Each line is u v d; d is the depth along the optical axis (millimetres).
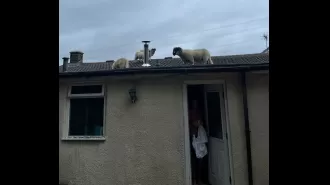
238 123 4059
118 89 4473
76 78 4559
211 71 4074
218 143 4371
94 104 4590
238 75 4172
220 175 4262
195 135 4609
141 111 4344
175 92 4309
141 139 4266
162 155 4172
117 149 4297
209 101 4855
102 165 4285
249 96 4086
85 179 4285
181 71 4133
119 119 4383
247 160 3941
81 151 4391
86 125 4539
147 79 4406
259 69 3957
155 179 4121
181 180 4059
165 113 4277
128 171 4207
